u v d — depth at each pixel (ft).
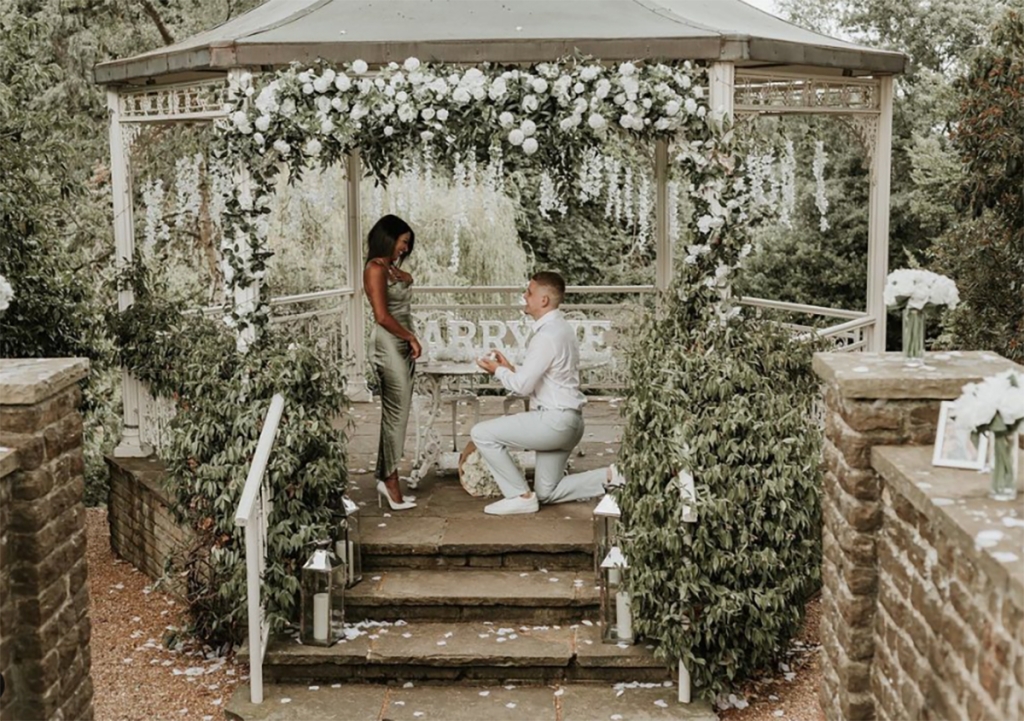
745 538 17.38
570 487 22.50
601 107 19.77
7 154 26.55
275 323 30.17
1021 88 30.86
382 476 22.41
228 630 20.40
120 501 26.73
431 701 17.94
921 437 13.16
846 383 13.12
